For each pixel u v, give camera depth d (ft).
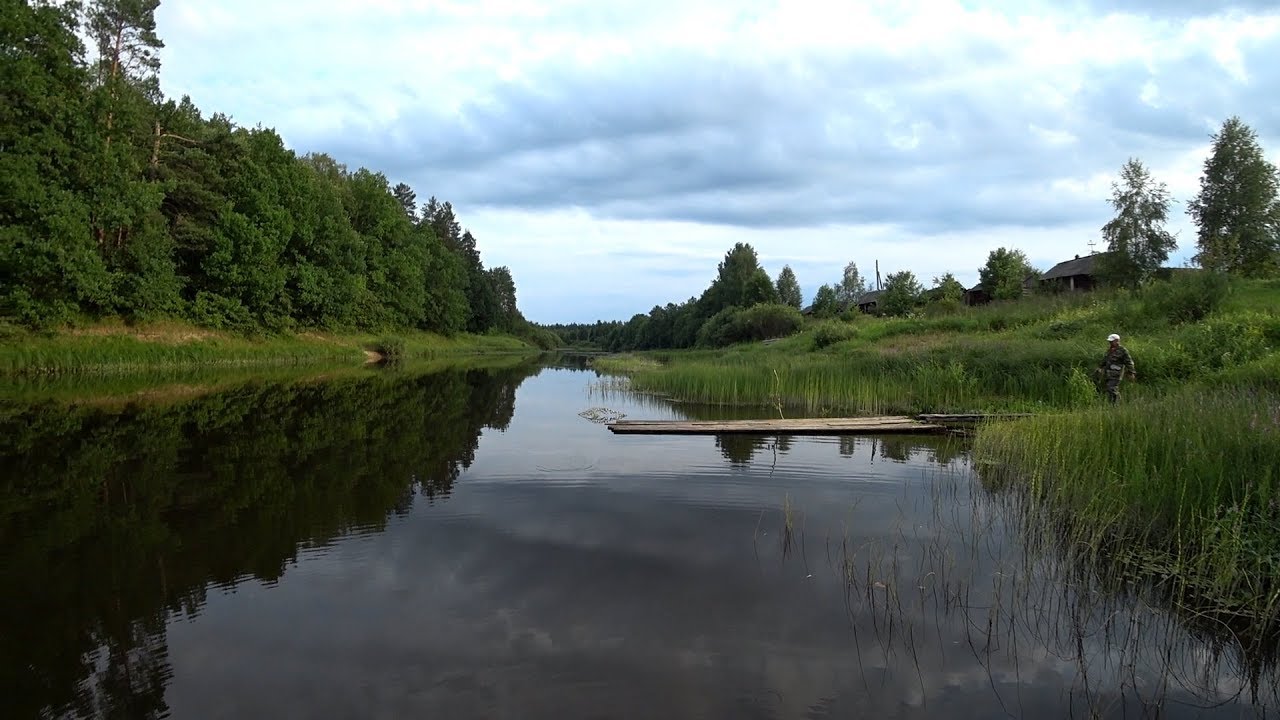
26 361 86.07
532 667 14.96
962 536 24.41
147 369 100.17
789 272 270.26
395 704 13.48
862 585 19.76
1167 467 24.95
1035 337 78.79
